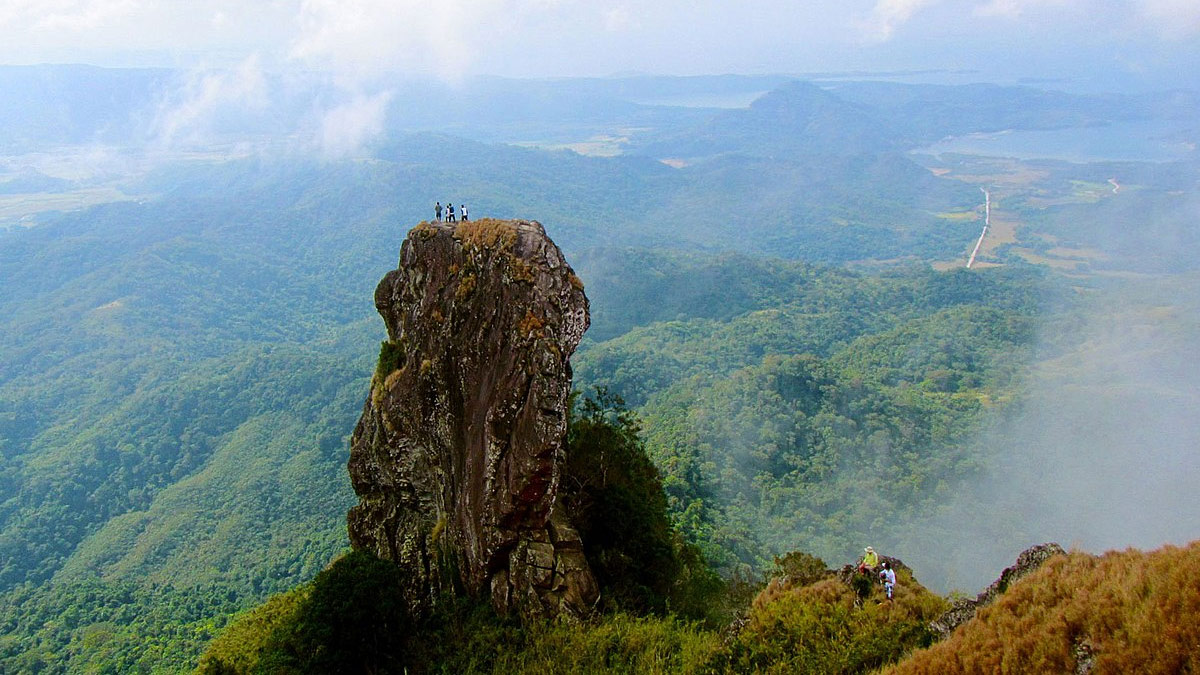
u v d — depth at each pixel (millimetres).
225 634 41781
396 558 32969
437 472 31969
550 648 26125
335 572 31766
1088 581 18672
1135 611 16625
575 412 41031
